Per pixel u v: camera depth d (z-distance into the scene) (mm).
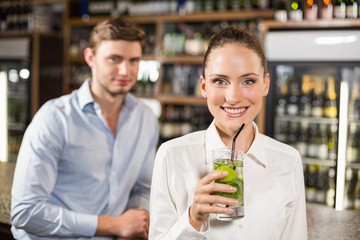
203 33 4180
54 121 1614
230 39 1016
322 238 1407
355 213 1665
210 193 984
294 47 3211
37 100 4688
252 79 1017
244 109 1030
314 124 3650
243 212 1022
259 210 1124
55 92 4918
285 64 3252
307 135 3662
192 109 4184
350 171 3451
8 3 4996
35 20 4793
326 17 3268
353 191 3461
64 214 1572
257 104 1041
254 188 1140
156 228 1099
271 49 3281
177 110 4172
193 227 989
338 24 3096
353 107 3439
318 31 3145
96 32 1718
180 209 1115
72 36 4816
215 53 1020
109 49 1667
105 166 1720
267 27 3307
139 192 1873
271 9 3676
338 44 3082
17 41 4738
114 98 1738
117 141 1742
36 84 4668
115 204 1741
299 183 1176
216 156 1031
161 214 1105
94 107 1685
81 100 1676
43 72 4754
